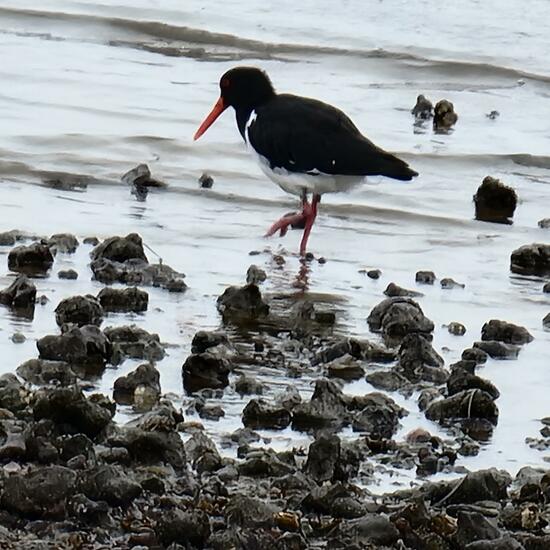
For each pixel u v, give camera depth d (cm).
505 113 2173
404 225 1678
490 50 2430
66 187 1709
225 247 1555
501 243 1627
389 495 973
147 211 1647
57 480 905
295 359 1240
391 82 2319
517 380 1220
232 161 1855
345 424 1105
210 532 881
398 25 2525
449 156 1922
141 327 1285
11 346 1212
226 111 2067
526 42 2461
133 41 2458
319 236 1623
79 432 1012
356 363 1222
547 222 1689
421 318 1322
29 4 2605
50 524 888
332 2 2611
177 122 1998
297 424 1102
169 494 944
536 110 2203
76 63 2281
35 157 1789
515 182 1859
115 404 1091
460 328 1328
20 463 967
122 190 1717
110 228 1574
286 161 1600
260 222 1652
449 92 2275
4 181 1709
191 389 1157
